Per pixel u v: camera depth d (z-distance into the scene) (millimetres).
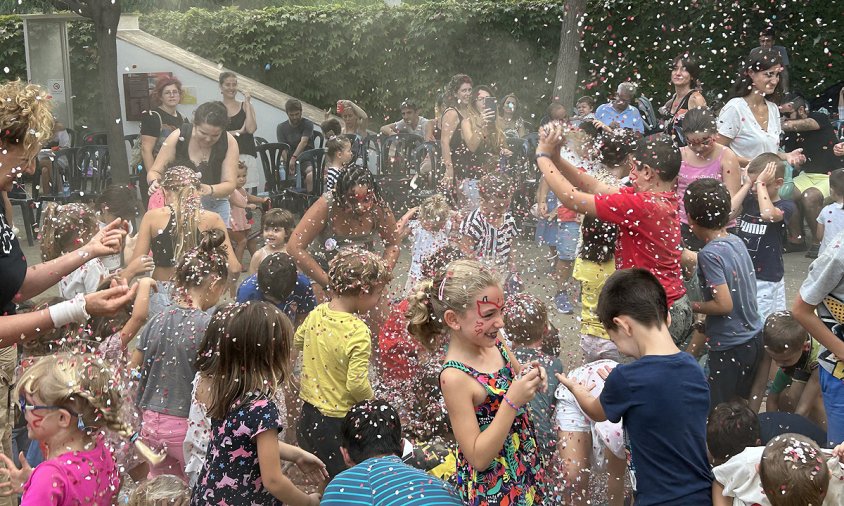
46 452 2697
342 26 14562
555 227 7402
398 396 4109
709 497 2799
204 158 6582
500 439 2543
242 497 2873
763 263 5258
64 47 12086
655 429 2752
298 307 4527
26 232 9117
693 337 4570
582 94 12453
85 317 2783
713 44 11492
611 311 2912
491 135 7992
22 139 2846
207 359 2902
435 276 2820
